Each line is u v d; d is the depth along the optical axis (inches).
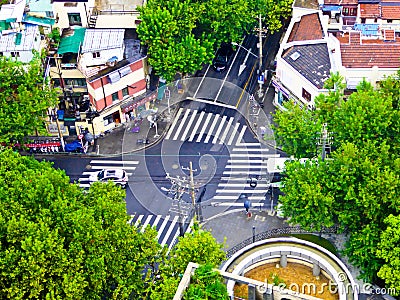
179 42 4306.1
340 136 3516.2
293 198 3326.8
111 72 4111.7
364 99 3511.3
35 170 3376.0
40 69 3949.3
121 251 3031.5
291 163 3447.3
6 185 3149.6
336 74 3843.5
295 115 3644.2
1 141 3732.8
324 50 4192.9
